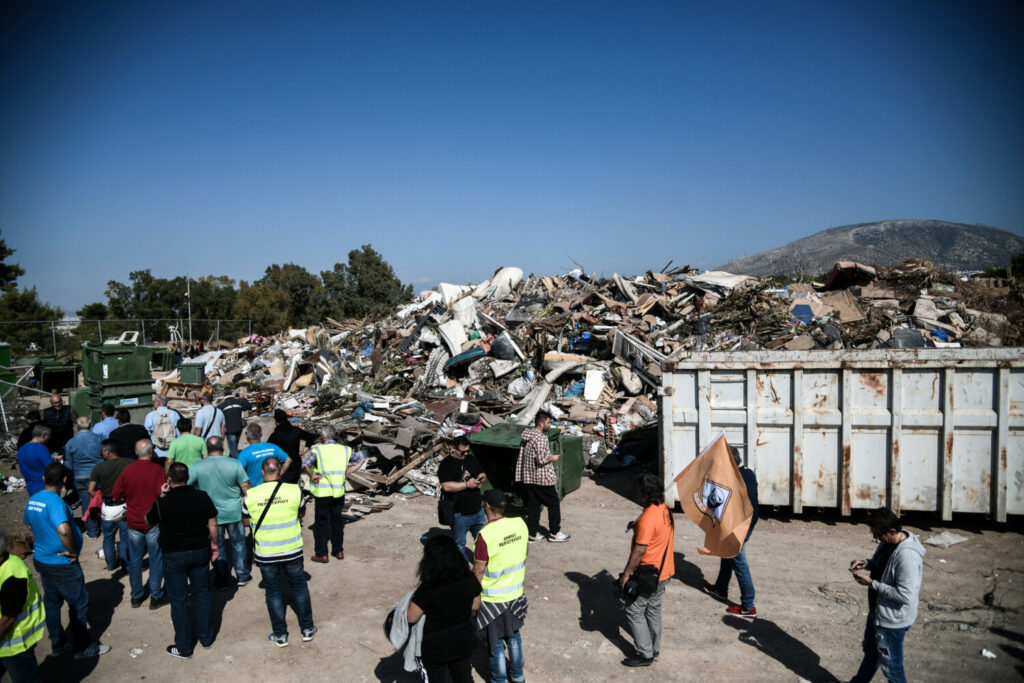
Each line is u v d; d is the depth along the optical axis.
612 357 15.41
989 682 4.95
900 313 15.13
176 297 57.44
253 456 7.82
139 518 6.56
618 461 11.50
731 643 5.67
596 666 5.38
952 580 6.74
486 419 12.56
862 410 8.10
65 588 5.53
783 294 16.34
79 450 8.47
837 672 5.17
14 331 31.47
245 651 5.75
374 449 11.24
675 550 7.82
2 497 10.30
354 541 8.48
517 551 4.88
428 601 4.23
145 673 5.40
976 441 7.83
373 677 5.32
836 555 7.54
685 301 17.91
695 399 8.66
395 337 20.00
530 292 21.95
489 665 5.23
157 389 19.14
